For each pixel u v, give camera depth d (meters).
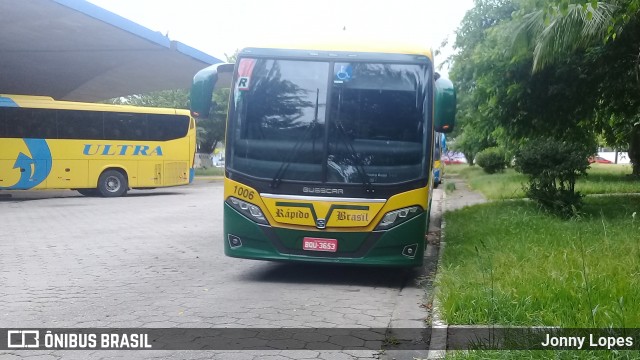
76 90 30.25
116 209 17.61
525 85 15.59
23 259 9.35
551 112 16.16
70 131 21.59
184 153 23.98
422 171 7.52
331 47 7.79
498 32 16.33
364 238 7.43
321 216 7.44
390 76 7.67
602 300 5.51
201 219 15.03
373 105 7.60
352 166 7.48
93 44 21.14
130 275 8.19
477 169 44.62
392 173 7.47
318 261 7.48
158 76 26.23
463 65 24.89
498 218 12.45
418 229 7.48
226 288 7.44
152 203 19.80
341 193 7.45
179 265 8.95
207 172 43.25
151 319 6.02
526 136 17.12
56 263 9.03
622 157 40.78
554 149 12.52
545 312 5.35
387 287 7.66
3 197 22.70
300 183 7.50
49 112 21.27
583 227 10.21
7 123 20.58
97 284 7.61
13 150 20.62
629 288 5.80
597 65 13.97
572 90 14.80
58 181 21.36
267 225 7.55
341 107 7.60
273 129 7.66
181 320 6.00
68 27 19.25
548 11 9.06
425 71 7.70
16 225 13.60
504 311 5.48
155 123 23.28
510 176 29.22
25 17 18.27
